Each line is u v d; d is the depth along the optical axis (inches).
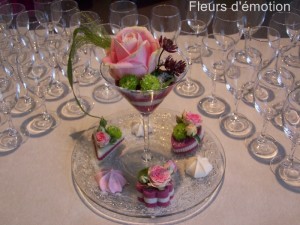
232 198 17.4
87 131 21.0
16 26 27.5
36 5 29.3
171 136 20.1
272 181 18.1
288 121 17.5
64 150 20.2
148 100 16.7
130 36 15.8
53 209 17.2
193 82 24.4
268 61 24.3
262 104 19.3
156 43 16.0
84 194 17.8
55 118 22.3
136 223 16.5
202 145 19.8
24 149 20.4
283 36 26.6
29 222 16.7
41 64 24.0
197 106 22.6
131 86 15.7
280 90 19.9
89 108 22.9
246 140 20.3
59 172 19.0
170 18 24.0
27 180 18.6
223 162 18.8
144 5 37.2
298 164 19.0
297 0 30.2
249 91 22.8
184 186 17.7
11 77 20.7
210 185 17.7
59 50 23.0
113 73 16.4
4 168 19.3
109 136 19.3
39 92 21.5
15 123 22.1
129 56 15.3
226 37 25.1
